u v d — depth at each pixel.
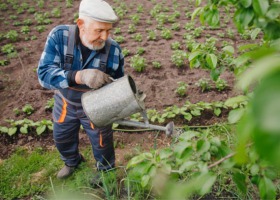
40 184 3.21
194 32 6.93
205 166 1.20
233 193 2.76
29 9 9.43
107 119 2.18
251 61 1.45
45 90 4.98
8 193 3.11
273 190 1.18
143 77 5.32
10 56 6.18
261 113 0.39
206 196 2.87
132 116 4.08
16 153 3.69
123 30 7.57
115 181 2.89
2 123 4.14
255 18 1.22
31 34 7.54
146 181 1.38
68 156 3.02
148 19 8.47
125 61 5.89
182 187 0.91
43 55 2.30
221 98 4.59
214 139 1.37
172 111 4.12
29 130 3.98
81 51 2.28
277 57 0.49
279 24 1.19
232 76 5.11
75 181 3.06
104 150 2.79
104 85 2.19
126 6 9.86
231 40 6.67
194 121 4.12
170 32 7.27
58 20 8.63
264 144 0.39
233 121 1.09
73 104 2.52
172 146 3.04
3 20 8.72
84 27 2.13
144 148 3.73
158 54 6.16
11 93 4.93
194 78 5.18
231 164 1.20
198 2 1.58
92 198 2.90
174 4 9.84
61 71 2.22
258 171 1.24
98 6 2.07
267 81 0.40
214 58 1.64
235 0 1.28
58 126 2.70
